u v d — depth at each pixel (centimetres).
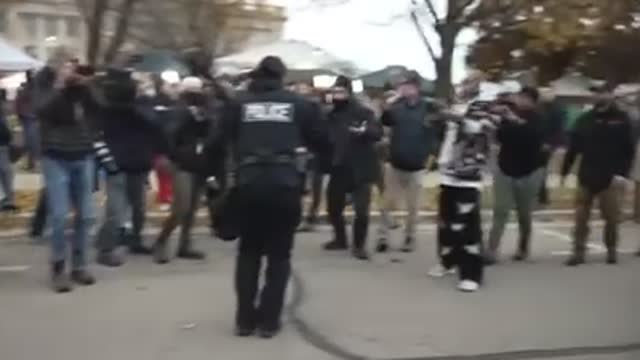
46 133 780
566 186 1587
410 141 991
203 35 3544
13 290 797
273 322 659
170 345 636
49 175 784
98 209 1136
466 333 680
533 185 955
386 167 1049
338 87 962
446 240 830
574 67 1952
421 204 1330
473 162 822
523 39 1948
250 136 636
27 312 721
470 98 870
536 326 704
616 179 955
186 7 3488
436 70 2083
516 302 783
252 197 628
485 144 827
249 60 2186
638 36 1833
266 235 648
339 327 691
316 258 978
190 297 777
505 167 945
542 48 1861
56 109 775
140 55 2902
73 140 784
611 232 974
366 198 973
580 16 1827
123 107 900
